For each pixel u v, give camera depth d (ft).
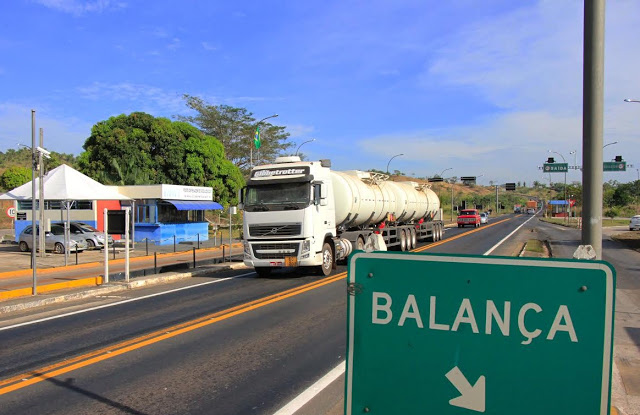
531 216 376.48
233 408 17.02
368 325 8.79
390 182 80.53
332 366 21.62
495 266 7.94
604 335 7.28
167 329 28.84
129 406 17.26
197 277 54.75
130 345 25.35
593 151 15.60
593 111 15.60
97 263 68.69
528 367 7.68
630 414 15.81
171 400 17.79
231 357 23.08
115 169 134.10
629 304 34.53
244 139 195.52
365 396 8.78
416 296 8.46
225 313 33.14
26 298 39.60
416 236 91.30
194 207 113.60
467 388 8.05
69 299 40.50
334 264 53.93
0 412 16.83
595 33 15.57
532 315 7.70
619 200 319.47
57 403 17.61
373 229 67.56
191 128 150.92
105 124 138.72
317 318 31.24
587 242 15.65
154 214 107.76
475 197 483.92
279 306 35.35
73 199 72.74
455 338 8.16
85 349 24.80
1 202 232.32
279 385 19.26
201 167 147.95
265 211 49.06
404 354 8.50
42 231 76.64
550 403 7.53
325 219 51.47
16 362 22.77
